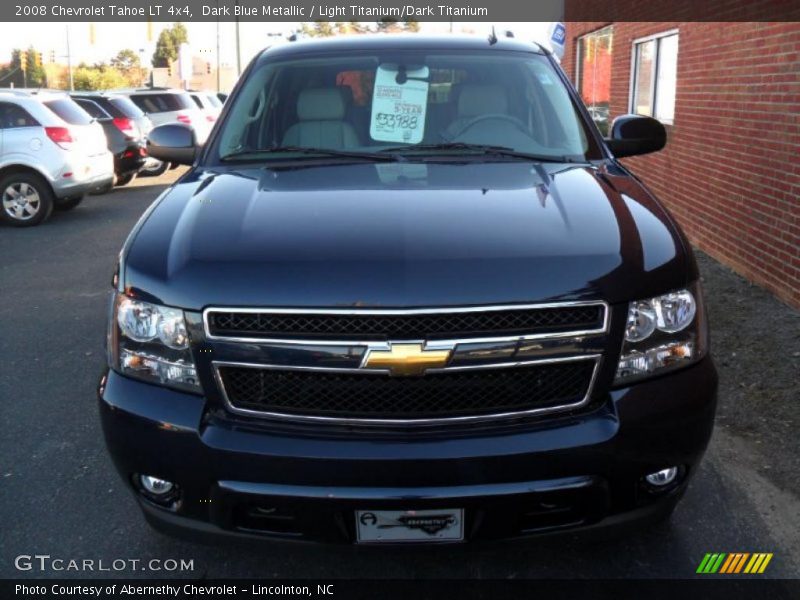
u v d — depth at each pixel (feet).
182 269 8.64
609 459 8.28
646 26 33.22
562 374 8.38
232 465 8.26
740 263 23.22
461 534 8.36
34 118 38.83
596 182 10.62
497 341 8.11
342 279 8.18
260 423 8.39
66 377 17.16
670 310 8.70
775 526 10.95
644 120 13.48
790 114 19.88
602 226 9.09
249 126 12.97
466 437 8.16
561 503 8.41
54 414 15.15
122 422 8.71
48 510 11.69
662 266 8.77
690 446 8.73
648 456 8.46
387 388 8.22
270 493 8.23
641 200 10.15
